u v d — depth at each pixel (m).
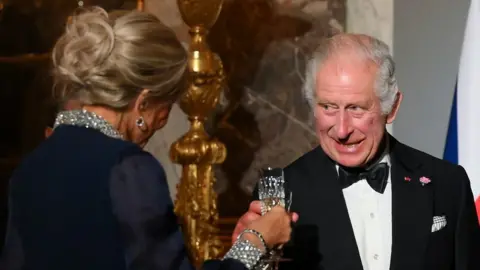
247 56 4.04
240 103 4.05
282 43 4.01
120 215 1.79
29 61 4.10
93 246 1.78
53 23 4.07
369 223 2.40
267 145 4.04
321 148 2.52
